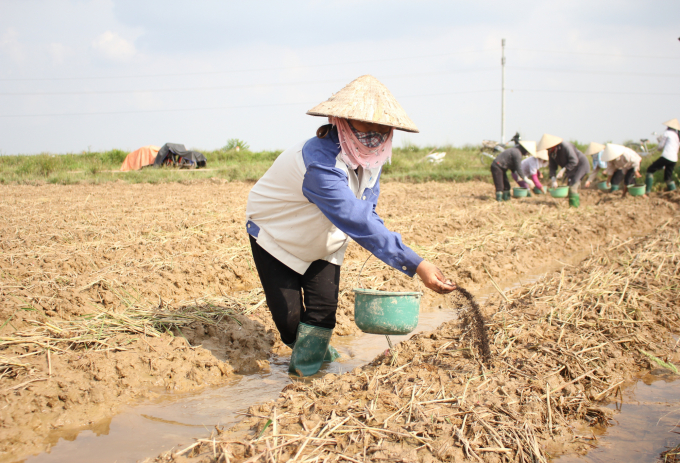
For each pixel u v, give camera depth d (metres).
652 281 5.51
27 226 8.40
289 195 3.06
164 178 19.23
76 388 3.20
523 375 3.27
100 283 5.25
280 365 3.93
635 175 12.98
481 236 8.34
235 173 20.02
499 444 2.52
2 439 2.72
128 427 2.92
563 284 5.43
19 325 4.09
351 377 3.22
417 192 15.23
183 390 3.43
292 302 3.39
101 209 10.69
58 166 21.45
